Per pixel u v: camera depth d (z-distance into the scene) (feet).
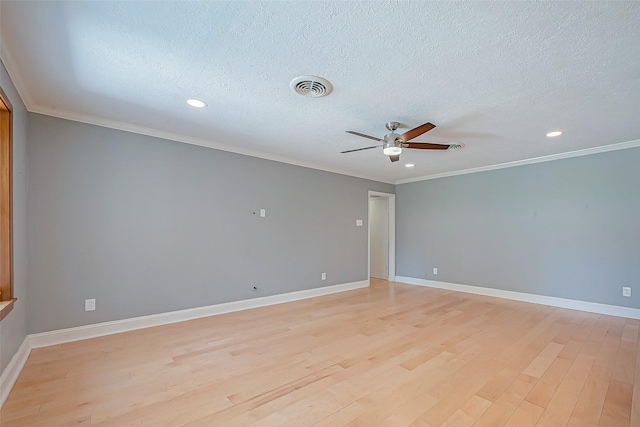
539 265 15.53
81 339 10.03
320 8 5.04
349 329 11.40
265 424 5.89
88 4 4.99
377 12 5.12
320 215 17.58
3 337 6.81
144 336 10.45
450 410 6.38
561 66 6.76
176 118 10.28
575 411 6.35
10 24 5.46
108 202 10.68
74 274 10.00
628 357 8.96
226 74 7.30
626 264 13.04
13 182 7.58
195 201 12.68
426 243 20.49
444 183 19.63
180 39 5.95
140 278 11.28
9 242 7.39
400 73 7.16
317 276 17.33
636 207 12.83
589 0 4.79
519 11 5.06
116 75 7.40
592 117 9.84
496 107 9.05
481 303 15.49
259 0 4.87
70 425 5.80
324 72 7.16
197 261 12.69
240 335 10.68
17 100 7.93
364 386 7.31
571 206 14.56
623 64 6.64
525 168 16.10
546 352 9.33
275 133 11.78
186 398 6.75
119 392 6.95
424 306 14.85
